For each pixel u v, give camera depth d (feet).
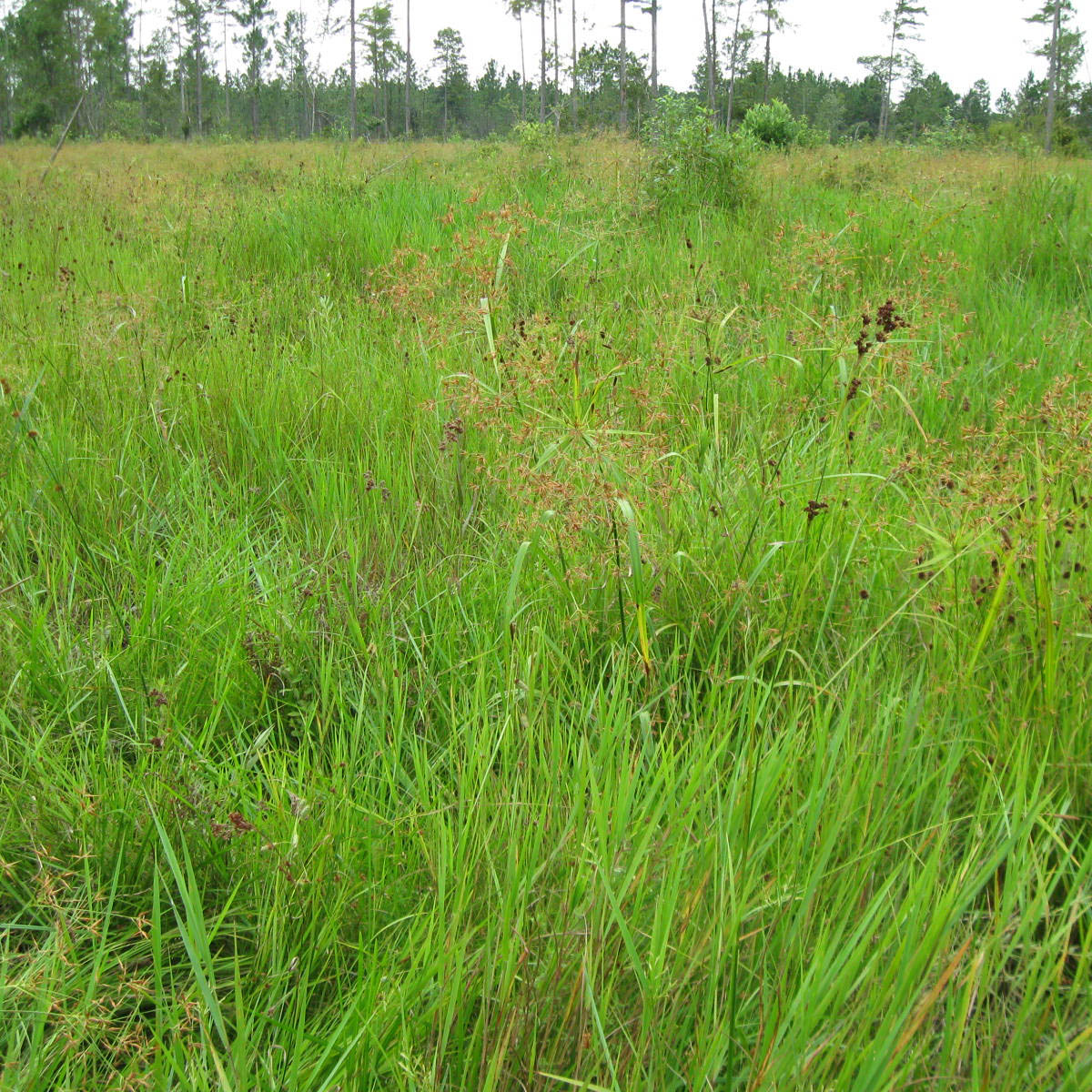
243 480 12.27
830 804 6.35
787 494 10.43
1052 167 36.81
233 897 6.33
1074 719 7.05
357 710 8.15
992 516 8.66
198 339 17.30
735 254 21.98
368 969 5.77
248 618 9.30
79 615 9.63
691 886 5.67
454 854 6.09
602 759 6.84
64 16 157.58
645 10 135.23
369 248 23.00
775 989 5.31
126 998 5.82
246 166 44.65
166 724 7.83
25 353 15.76
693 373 13.71
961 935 5.80
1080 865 5.86
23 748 7.64
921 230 23.45
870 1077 4.53
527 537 9.70
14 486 11.52
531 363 11.65
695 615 8.77
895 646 8.27
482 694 7.68
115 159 67.67
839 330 13.17
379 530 11.12
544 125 48.39
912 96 264.52
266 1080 4.99
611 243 22.22
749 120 67.51
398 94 275.59
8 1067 5.05
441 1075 5.09
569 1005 5.05
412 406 13.70
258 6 232.73
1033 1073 4.89
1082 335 16.22
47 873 6.43
